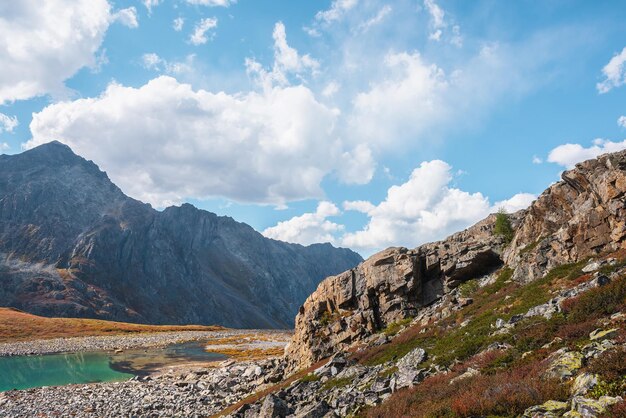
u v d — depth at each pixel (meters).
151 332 193.62
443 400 19.97
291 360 64.12
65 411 48.91
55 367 94.00
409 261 58.94
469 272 56.53
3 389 70.12
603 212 37.09
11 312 199.12
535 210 50.66
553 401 14.61
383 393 28.27
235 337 181.75
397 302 57.97
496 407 15.97
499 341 26.06
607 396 12.94
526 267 42.88
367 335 56.38
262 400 38.50
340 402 28.59
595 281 26.75
